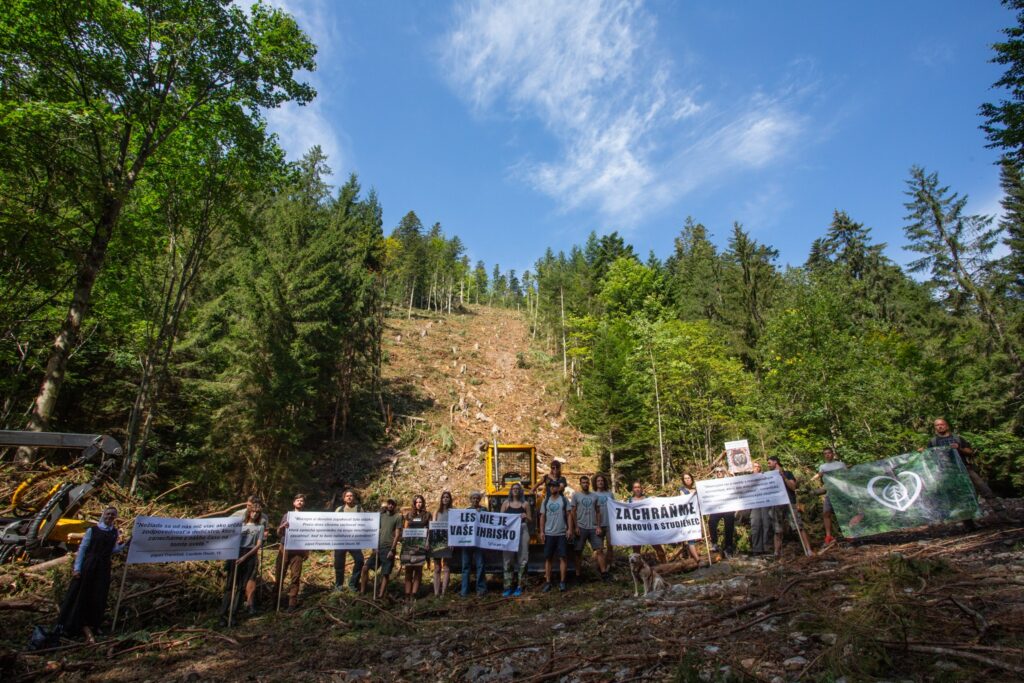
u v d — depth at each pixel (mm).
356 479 21906
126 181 13938
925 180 26172
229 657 6117
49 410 12141
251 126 16141
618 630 5422
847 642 3852
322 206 34375
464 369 38250
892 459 8656
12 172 12242
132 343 18359
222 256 20781
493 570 10047
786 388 22766
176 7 14062
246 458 17406
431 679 4836
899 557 5645
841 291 25781
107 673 5668
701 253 58844
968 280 23875
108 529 7098
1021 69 12906
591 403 25062
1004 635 3871
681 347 23609
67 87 13227
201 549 7785
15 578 7738
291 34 15773
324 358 22406
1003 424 20781
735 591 6094
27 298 13875
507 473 12516
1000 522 8609
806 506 10820
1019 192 24062
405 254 70062
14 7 11805
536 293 64750
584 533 9711
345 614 7781
